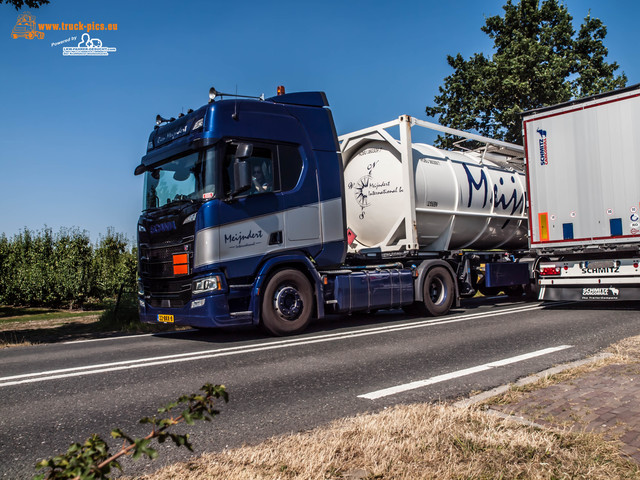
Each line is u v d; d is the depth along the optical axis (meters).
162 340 8.20
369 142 10.95
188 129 7.81
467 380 4.86
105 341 8.38
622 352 5.73
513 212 13.00
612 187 9.69
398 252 10.44
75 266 18.80
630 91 9.46
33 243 21.52
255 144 7.87
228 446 3.28
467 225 11.83
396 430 3.30
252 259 7.63
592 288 10.09
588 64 26.58
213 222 7.29
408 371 5.32
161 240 7.86
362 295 9.08
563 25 26.95
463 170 11.74
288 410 4.04
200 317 7.28
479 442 3.04
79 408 4.23
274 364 5.77
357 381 4.93
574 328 7.93
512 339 7.11
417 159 10.77
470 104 26.75
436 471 2.69
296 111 8.52
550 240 10.50
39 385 5.06
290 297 8.03
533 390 4.26
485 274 11.86
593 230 9.92
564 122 10.31
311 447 3.06
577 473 2.62
